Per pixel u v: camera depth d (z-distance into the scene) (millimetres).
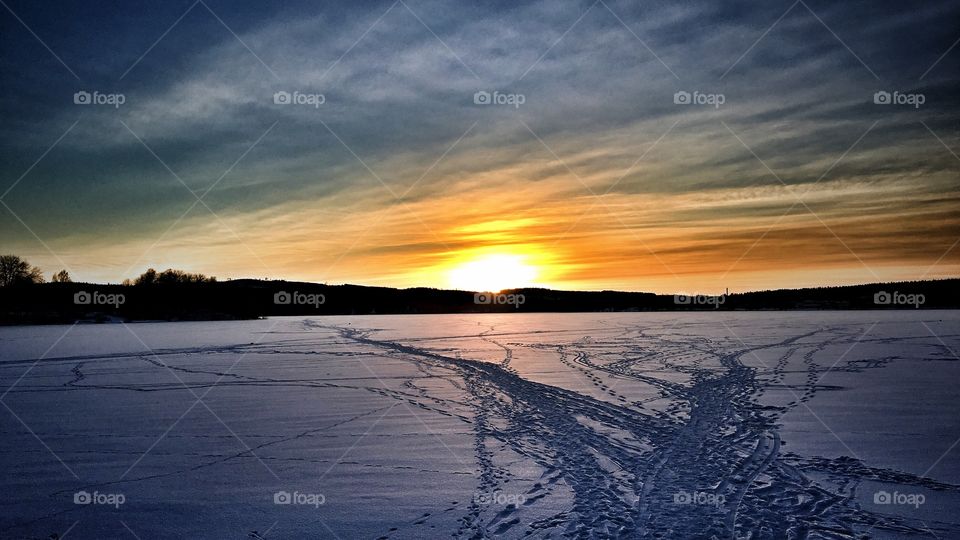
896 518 7094
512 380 17656
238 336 37750
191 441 10852
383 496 8047
